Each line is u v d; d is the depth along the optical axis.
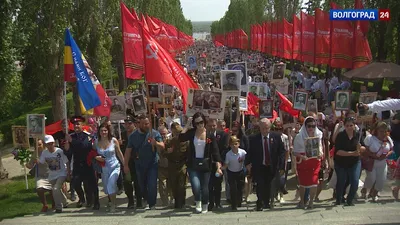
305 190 9.75
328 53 26.45
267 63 53.00
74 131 10.40
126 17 15.23
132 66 15.42
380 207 9.22
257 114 14.66
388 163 11.89
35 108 30.89
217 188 9.86
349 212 8.62
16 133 12.52
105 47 28.61
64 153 10.20
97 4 23.77
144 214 9.31
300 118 13.27
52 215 9.62
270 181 9.40
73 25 22.30
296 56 34.66
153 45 11.31
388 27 29.19
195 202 10.28
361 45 23.31
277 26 43.81
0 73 14.20
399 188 10.09
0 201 12.30
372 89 27.06
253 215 8.83
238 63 13.97
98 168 9.88
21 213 10.69
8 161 19.75
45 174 10.42
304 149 9.27
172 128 9.77
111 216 9.16
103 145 9.75
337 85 26.20
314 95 27.88
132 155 9.79
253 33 73.38
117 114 13.14
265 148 9.20
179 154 9.70
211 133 9.30
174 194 9.96
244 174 9.83
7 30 13.96
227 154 9.55
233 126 10.51
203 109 10.91
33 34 19.02
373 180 10.03
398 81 25.47
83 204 10.90
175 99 20.81
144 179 9.85
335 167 9.62
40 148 10.37
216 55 70.12
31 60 20.39
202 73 38.06
